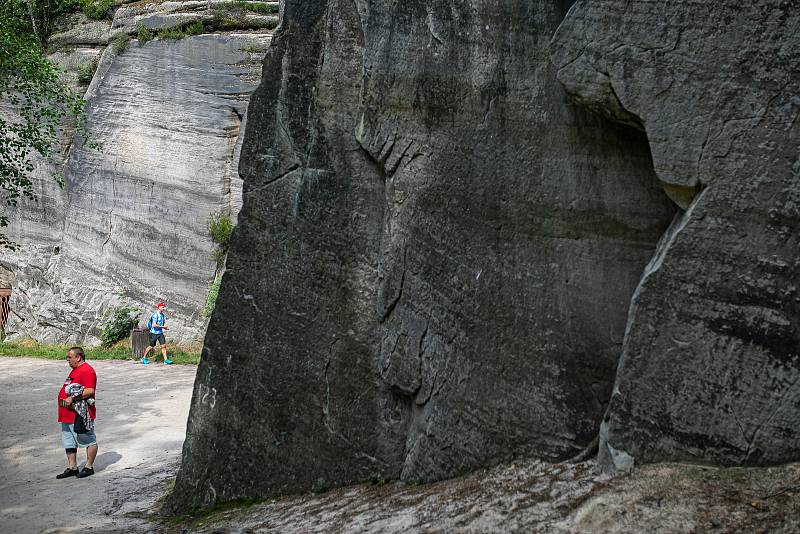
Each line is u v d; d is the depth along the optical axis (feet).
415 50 20.20
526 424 18.11
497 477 17.65
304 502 21.22
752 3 14.20
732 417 14.30
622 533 13.41
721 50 14.46
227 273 23.91
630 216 17.26
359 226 21.89
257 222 23.54
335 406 21.94
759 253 14.19
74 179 79.56
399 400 21.12
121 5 80.38
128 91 74.79
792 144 13.97
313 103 22.71
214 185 69.87
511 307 18.54
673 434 14.80
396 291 20.68
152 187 73.20
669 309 14.88
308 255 22.65
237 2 71.00
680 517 13.26
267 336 23.15
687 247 14.74
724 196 14.46
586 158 17.66
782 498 12.95
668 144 14.90
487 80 18.94
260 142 23.59
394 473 20.86
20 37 54.19
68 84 81.61
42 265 82.38
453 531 15.58
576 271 17.81
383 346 21.03
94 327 74.79
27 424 40.65
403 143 20.49
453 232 19.56
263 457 22.89
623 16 15.23
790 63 13.96
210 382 24.03
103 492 28.22
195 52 70.90
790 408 13.85
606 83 15.47
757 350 14.15
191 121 71.05
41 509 26.32
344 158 22.18
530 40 18.38
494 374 18.67
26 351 71.92
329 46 22.49
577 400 17.58
